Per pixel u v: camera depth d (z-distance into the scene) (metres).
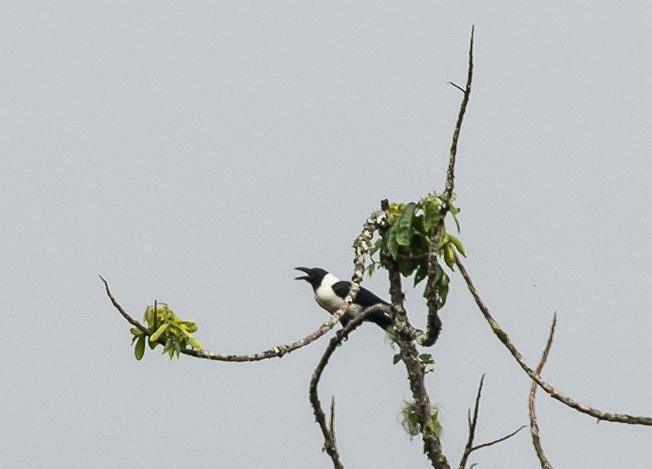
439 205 12.79
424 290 12.73
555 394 11.46
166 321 11.50
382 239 13.36
